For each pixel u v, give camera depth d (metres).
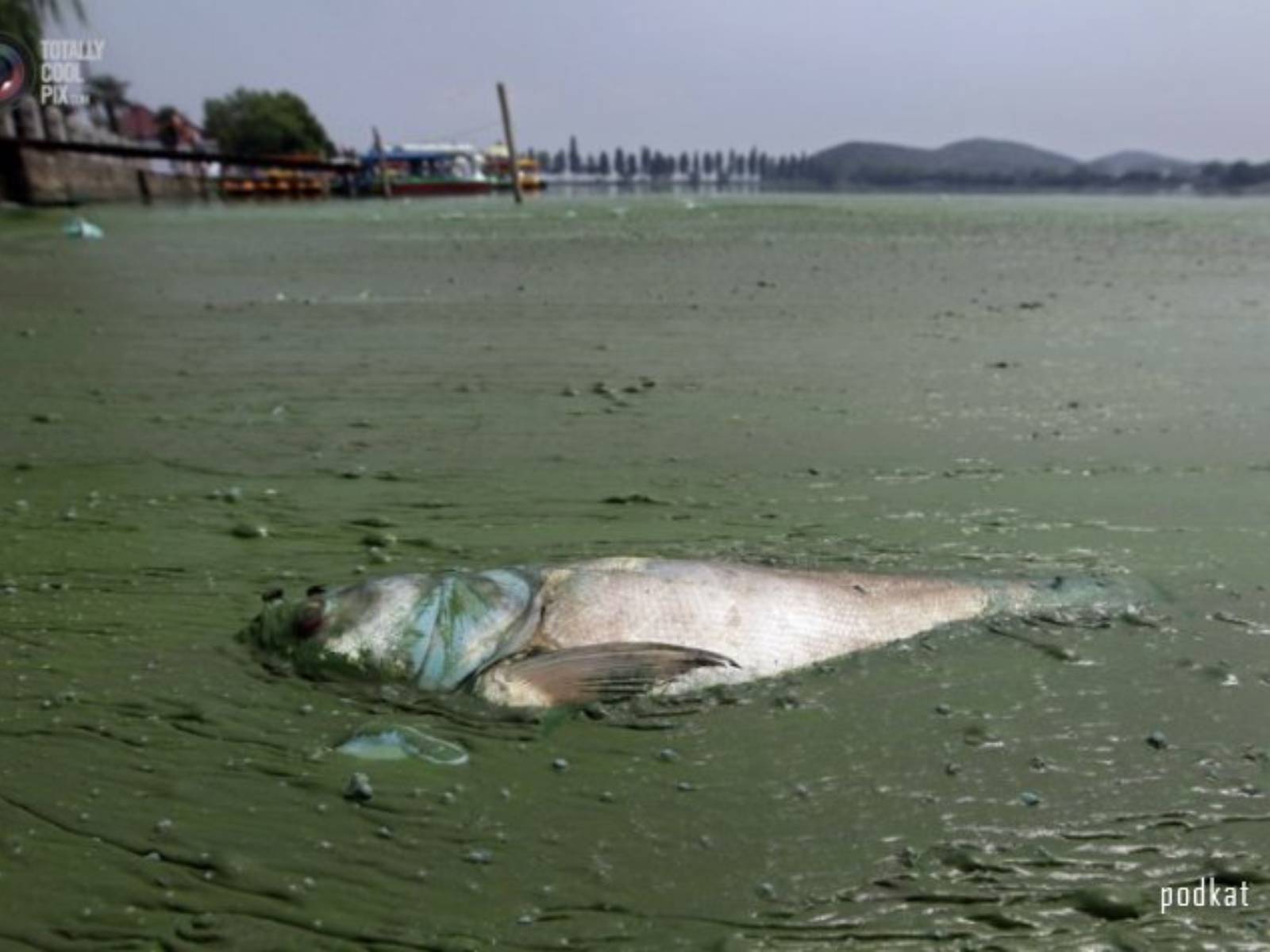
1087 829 3.36
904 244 22.78
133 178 44.66
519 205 41.53
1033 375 9.41
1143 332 11.62
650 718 3.96
